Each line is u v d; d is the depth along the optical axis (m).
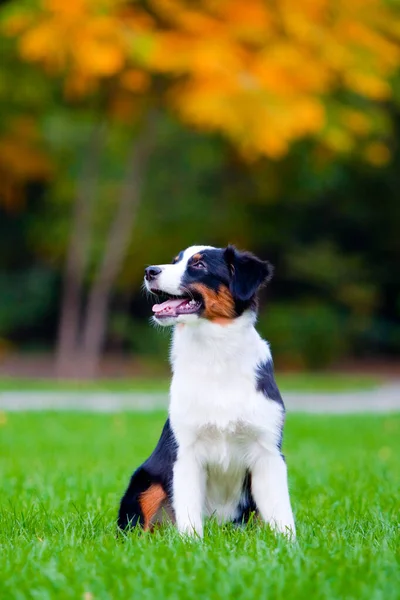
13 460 9.41
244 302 5.46
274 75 17.61
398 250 28.28
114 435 11.88
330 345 25.66
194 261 5.56
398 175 25.98
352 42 18.05
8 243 28.91
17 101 20.77
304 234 27.84
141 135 20.98
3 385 20.39
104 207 24.50
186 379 5.40
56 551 4.81
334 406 16.97
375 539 5.11
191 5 17.98
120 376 23.95
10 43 18.67
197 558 4.45
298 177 24.28
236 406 5.29
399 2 18.53
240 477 5.53
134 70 17.67
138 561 4.47
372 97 18.92
